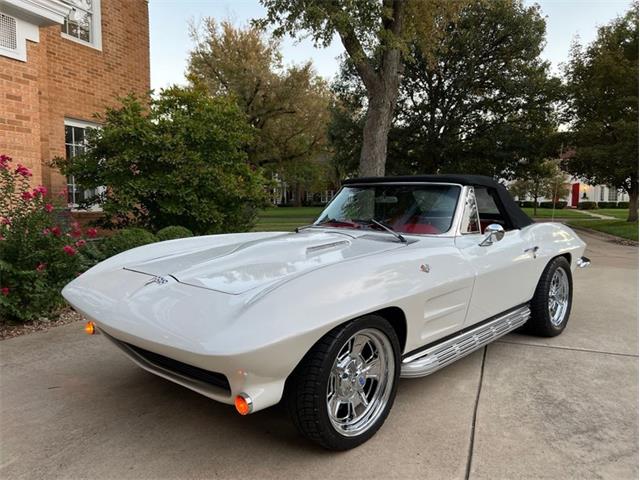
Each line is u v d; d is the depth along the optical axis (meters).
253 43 24.73
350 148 22.83
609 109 17.23
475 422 2.69
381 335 2.52
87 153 7.14
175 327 2.12
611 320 4.87
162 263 2.97
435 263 2.83
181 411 2.82
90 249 5.39
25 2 6.17
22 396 3.00
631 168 16.44
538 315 4.11
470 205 3.45
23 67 6.45
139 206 7.70
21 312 4.37
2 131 6.23
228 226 7.86
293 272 2.39
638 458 2.34
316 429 2.23
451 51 19.11
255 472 2.21
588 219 24.78
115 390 3.10
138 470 2.22
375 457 2.34
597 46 17.80
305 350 2.09
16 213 4.56
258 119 25.34
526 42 19.12
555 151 19.84
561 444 2.46
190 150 7.10
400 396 3.03
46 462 2.28
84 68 9.18
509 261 3.50
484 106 20.50
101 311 2.49
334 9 8.03
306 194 68.75
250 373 1.99
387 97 9.41
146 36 10.76
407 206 3.55
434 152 20.75
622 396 3.04
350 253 2.72
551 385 3.21
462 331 3.22
